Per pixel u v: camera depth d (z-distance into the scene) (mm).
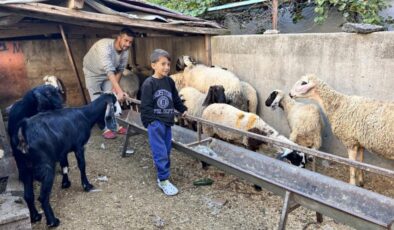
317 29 6152
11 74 7215
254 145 3953
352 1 5230
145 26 5215
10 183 3199
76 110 3340
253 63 5266
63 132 3064
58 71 7680
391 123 3172
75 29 6699
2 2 4109
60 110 3248
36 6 4320
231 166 2977
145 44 7941
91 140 5359
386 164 3803
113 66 4941
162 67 3367
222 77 5188
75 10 4594
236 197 3479
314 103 4410
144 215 3160
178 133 4484
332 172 3982
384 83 3631
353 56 3881
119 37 4891
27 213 2646
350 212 2115
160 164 3498
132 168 4234
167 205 3336
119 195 3543
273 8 5598
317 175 2877
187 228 2955
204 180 3781
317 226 2945
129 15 5039
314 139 4156
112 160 4508
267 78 5078
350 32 3904
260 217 3104
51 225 2949
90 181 3867
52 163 2943
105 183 3820
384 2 5199
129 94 6770
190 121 5086
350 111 3498
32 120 2918
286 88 4789
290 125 4391
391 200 2387
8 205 2768
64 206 3330
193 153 3471
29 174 2953
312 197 2324
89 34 7449
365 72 3793
